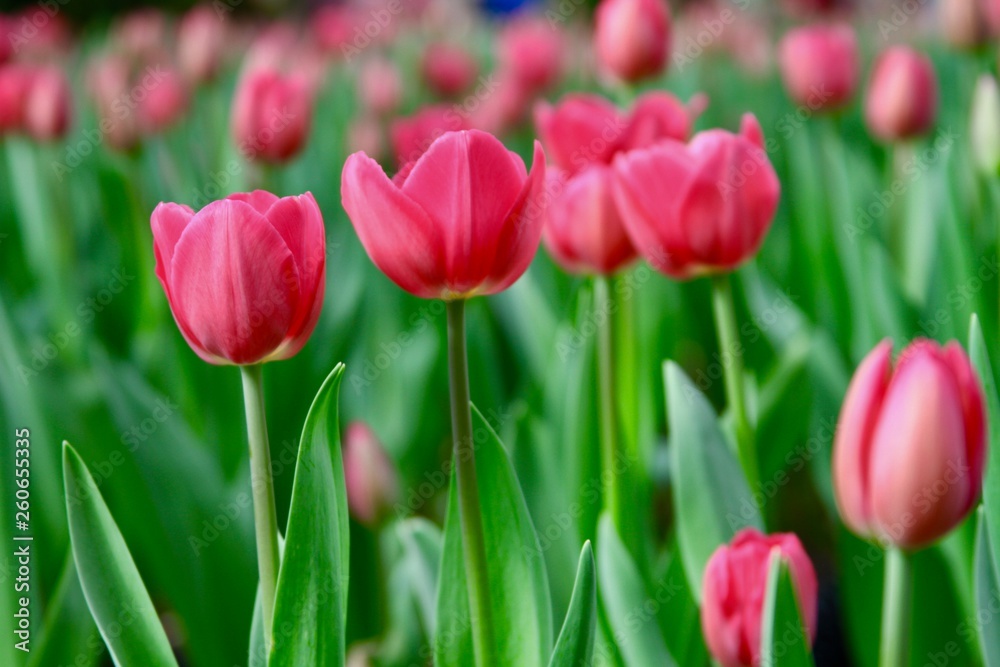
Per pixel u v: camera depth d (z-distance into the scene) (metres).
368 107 3.43
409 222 1.19
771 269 2.48
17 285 2.79
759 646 1.25
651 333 1.91
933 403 1.19
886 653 1.22
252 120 1.97
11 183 2.94
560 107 1.40
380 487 1.46
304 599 1.19
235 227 1.17
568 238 1.36
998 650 1.24
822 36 2.52
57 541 1.52
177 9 8.23
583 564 1.19
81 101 4.17
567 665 1.19
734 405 1.36
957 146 1.80
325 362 1.91
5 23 3.38
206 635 1.43
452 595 1.25
